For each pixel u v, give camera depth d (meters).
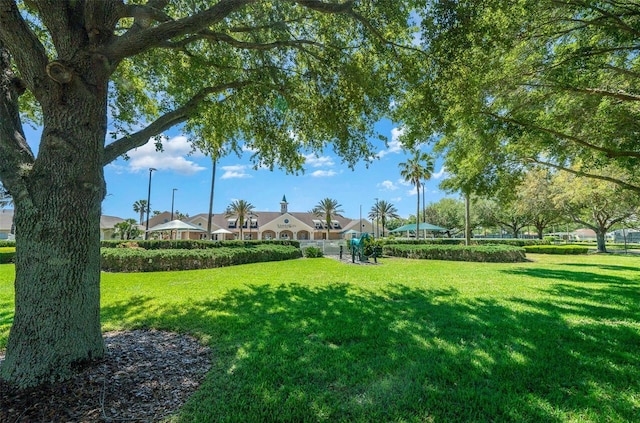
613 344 3.82
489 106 6.95
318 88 6.07
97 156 3.05
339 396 2.66
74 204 2.88
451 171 10.73
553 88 5.90
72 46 2.88
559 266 13.27
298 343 3.89
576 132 7.32
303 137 7.06
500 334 4.19
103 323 4.83
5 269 10.85
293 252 18.17
